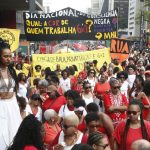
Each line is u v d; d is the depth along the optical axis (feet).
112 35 60.23
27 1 88.74
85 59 58.95
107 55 60.54
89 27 58.95
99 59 60.23
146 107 27.58
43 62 55.88
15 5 96.78
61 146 21.08
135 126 22.99
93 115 22.45
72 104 29.81
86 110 27.50
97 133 18.85
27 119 18.17
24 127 18.03
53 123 25.96
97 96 39.45
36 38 57.31
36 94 31.96
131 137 22.77
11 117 22.20
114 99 31.58
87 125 22.57
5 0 88.12
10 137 21.98
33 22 57.00
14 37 49.03
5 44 22.35
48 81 38.68
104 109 32.12
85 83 37.81
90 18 58.95
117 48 62.85
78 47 127.75
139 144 15.90
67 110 30.30
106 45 105.91
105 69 53.06
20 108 27.30
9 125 22.09
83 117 25.27
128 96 42.19
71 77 48.57
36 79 42.86
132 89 38.45
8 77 22.34
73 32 58.23
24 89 40.22
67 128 20.92
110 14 59.77
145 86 28.22
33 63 55.42
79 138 21.24
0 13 107.86
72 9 58.03
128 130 22.99
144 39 226.79
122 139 23.02
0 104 22.04
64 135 21.30
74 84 47.32
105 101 31.68
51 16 57.41
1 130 21.89
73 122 20.90
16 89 23.15
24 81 40.93
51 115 25.86
